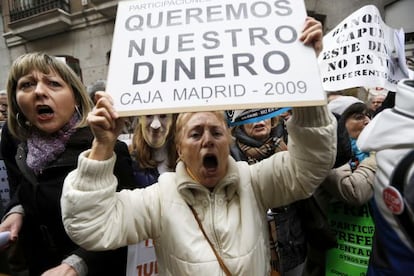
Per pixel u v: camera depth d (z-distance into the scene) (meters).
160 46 1.05
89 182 0.95
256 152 1.88
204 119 1.09
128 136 2.40
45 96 1.23
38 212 1.25
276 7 1.08
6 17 9.05
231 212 1.08
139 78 1.01
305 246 1.58
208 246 1.03
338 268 1.38
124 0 1.14
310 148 1.04
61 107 1.26
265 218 1.20
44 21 8.27
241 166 1.19
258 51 1.02
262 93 0.97
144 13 1.11
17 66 1.25
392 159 0.86
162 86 1.00
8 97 1.34
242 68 1.00
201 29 1.07
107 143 0.97
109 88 1.01
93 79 8.34
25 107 1.24
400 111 0.88
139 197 1.11
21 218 1.36
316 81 0.98
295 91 0.97
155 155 1.69
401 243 0.84
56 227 1.24
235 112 1.41
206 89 0.99
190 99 0.98
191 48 1.04
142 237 1.09
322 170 1.06
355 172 1.29
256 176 1.18
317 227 1.38
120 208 1.04
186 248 1.01
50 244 1.26
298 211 1.45
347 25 1.71
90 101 1.41
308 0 6.57
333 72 1.75
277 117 2.01
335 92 2.19
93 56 8.30
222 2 1.10
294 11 1.07
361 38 1.64
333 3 6.63
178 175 1.10
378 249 0.93
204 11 1.10
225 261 1.01
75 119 1.33
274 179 1.15
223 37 1.05
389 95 1.68
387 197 0.86
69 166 1.25
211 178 1.08
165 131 1.67
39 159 1.25
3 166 2.31
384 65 1.65
